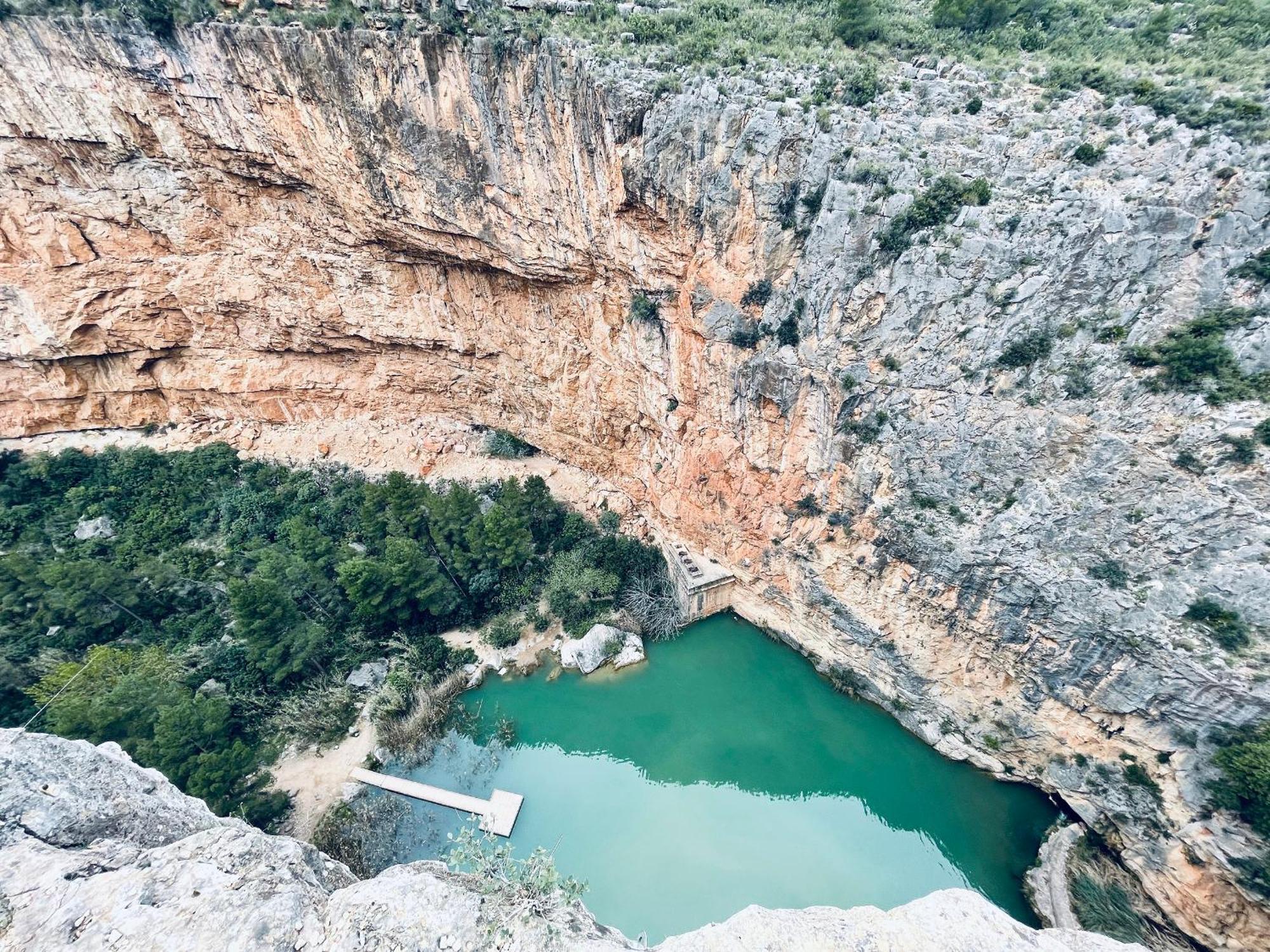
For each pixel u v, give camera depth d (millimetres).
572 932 13570
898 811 29875
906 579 30547
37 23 31594
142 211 38312
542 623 38688
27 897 12016
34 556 36344
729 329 32875
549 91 30219
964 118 27578
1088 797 26469
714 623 39625
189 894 12578
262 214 39344
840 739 33125
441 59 30766
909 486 29594
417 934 12602
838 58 29938
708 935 14203
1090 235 24719
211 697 31312
